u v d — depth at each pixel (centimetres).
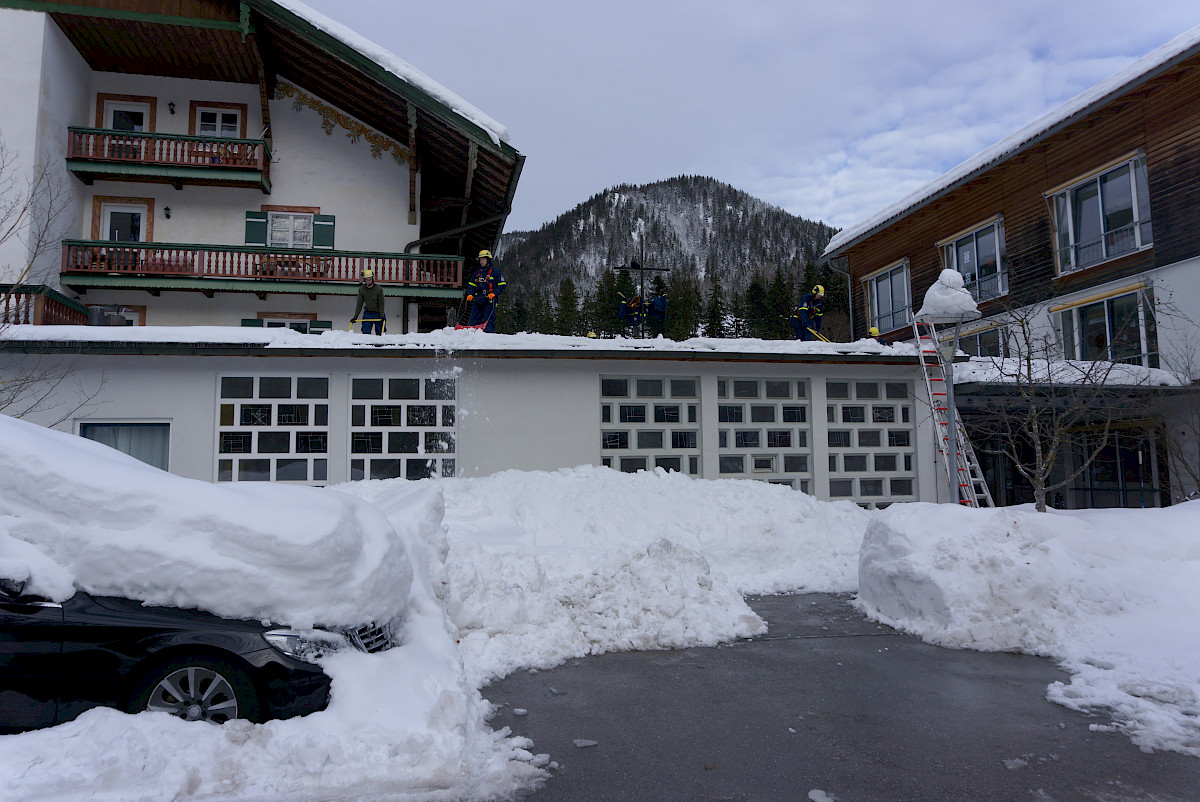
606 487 1079
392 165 2017
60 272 1741
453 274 1934
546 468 1208
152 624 377
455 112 1678
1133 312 1652
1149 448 1673
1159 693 489
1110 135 1847
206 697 377
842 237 2944
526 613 645
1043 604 644
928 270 2509
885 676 550
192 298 1878
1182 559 684
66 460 412
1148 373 1503
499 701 495
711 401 1285
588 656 616
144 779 328
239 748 352
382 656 426
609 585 704
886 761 390
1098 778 369
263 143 1872
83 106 1875
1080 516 753
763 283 7831
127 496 402
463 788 350
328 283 1866
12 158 1630
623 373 1262
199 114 1967
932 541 705
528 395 1218
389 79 1680
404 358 1180
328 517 428
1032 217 2084
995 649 618
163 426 1127
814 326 1689
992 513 709
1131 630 615
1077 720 454
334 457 1148
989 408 1539
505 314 8388
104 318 1470
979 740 421
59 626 369
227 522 404
